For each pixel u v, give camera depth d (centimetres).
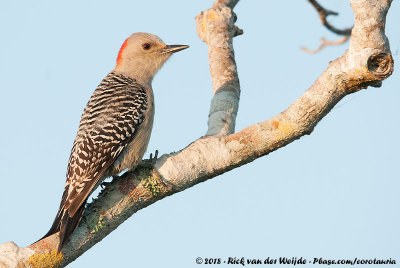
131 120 1195
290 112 991
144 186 1007
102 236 985
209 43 1459
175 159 1020
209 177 1038
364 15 903
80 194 1099
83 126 1180
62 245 916
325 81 961
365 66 911
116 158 1171
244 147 1012
